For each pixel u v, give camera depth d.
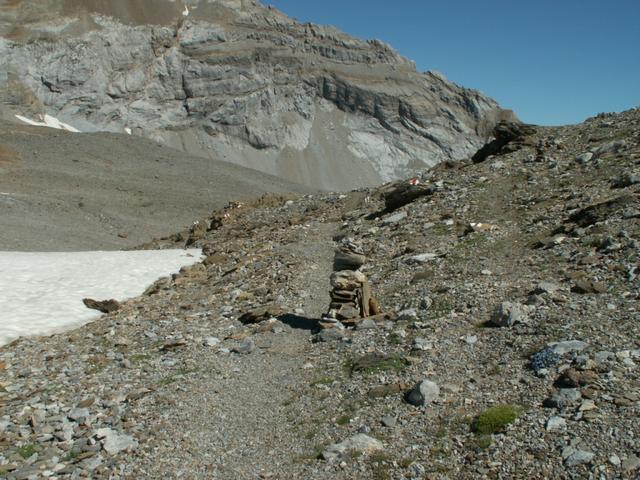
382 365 12.98
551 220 22.09
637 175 22.98
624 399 9.49
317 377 13.38
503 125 37.69
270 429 11.26
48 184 109.00
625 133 30.75
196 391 13.43
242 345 16.27
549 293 14.90
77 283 28.66
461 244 22.12
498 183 29.45
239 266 27.58
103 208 97.06
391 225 28.28
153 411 12.42
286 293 21.67
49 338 19.70
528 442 9.02
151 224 94.31
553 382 10.59
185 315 21.08
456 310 15.54
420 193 31.77
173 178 132.50
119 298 26.91
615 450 8.38
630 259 15.96
